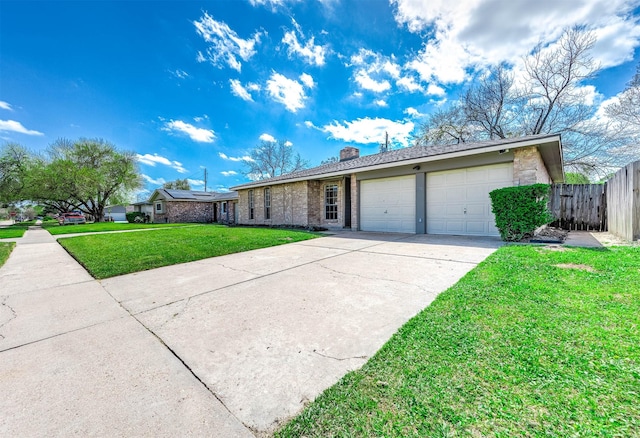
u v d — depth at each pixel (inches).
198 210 1086.4
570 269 145.9
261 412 58.7
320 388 65.4
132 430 54.5
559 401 55.4
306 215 523.2
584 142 623.5
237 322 104.1
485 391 59.7
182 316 112.0
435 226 355.6
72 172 960.3
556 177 502.9
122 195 1170.0
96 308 123.2
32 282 169.3
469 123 771.4
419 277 154.6
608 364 65.6
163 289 148.9
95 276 180.1
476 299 110.8
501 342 78.3
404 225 388.2
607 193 365.4
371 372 69.0
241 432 53.7
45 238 457.7
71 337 95.5
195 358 80.6
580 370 64.1
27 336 96.8
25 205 1133.7
